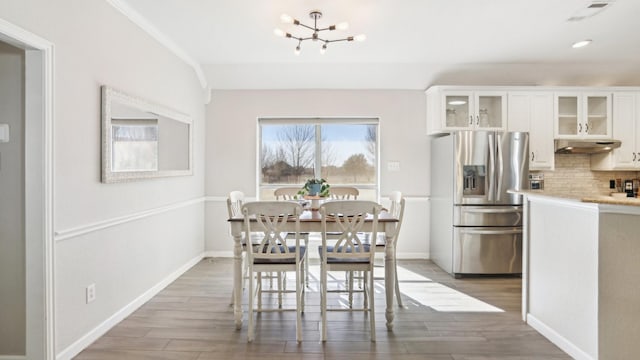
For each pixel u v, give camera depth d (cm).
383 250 304
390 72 459
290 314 299
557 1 283
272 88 488
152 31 332
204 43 379
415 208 487
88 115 244
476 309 310
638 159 442
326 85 482
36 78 203
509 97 441
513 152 404
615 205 198
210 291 353
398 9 297
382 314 298
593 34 351
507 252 404
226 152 491
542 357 231
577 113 444
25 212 206
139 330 268
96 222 253
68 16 224
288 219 277
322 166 504
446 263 426
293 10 300
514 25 329
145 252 325
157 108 339
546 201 259
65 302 223
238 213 371
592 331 214
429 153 488
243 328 272
